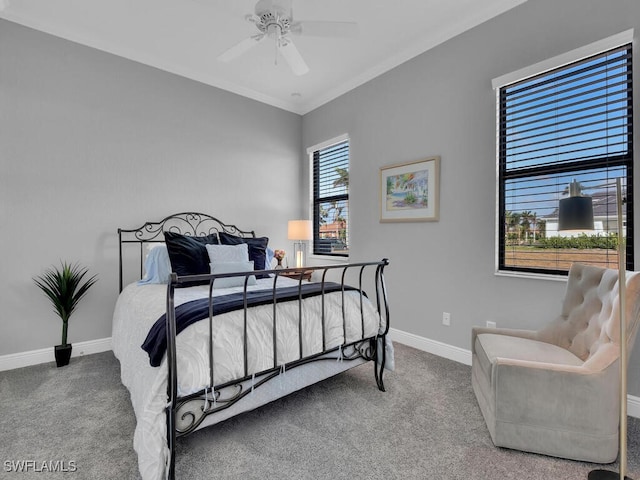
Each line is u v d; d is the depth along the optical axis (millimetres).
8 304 2496
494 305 2434
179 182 3338
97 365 2568
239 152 3777
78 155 2779
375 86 3312
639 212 1828
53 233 2672
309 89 3766
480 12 2447
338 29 1961
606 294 1643
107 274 2914
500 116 2426
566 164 2127
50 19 2564
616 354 1448
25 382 2264
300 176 4328
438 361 2656
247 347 1563
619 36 1862
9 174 2500
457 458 1511
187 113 3385
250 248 3123
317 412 1902
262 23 1932
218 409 1450
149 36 2771
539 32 2193
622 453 1295
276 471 1432
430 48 2818
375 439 1652
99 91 2877
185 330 1444
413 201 2957
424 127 2875
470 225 2568
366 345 2135
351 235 3588
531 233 2297
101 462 1473
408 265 3020
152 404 1268
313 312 1889
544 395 1485
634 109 1846
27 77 2561
